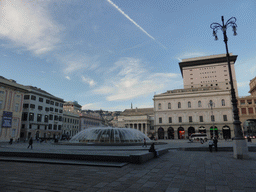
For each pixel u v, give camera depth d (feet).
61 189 18.44
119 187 19.19
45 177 23.27
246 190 18.19
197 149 60.49
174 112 214.48
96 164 30.81
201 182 21.09
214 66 309.83
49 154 38.32
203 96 207.00
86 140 96.07
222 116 196.44
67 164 32.40
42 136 199.00
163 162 34.55
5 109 146.30
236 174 24.95
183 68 326.85
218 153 51.26
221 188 18.88
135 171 26.71
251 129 198.29
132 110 362.12
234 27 47.24
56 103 227.81
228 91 199.82
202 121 202.49
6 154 42.14
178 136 209.46
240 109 210.59
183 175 24.39
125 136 97.35
